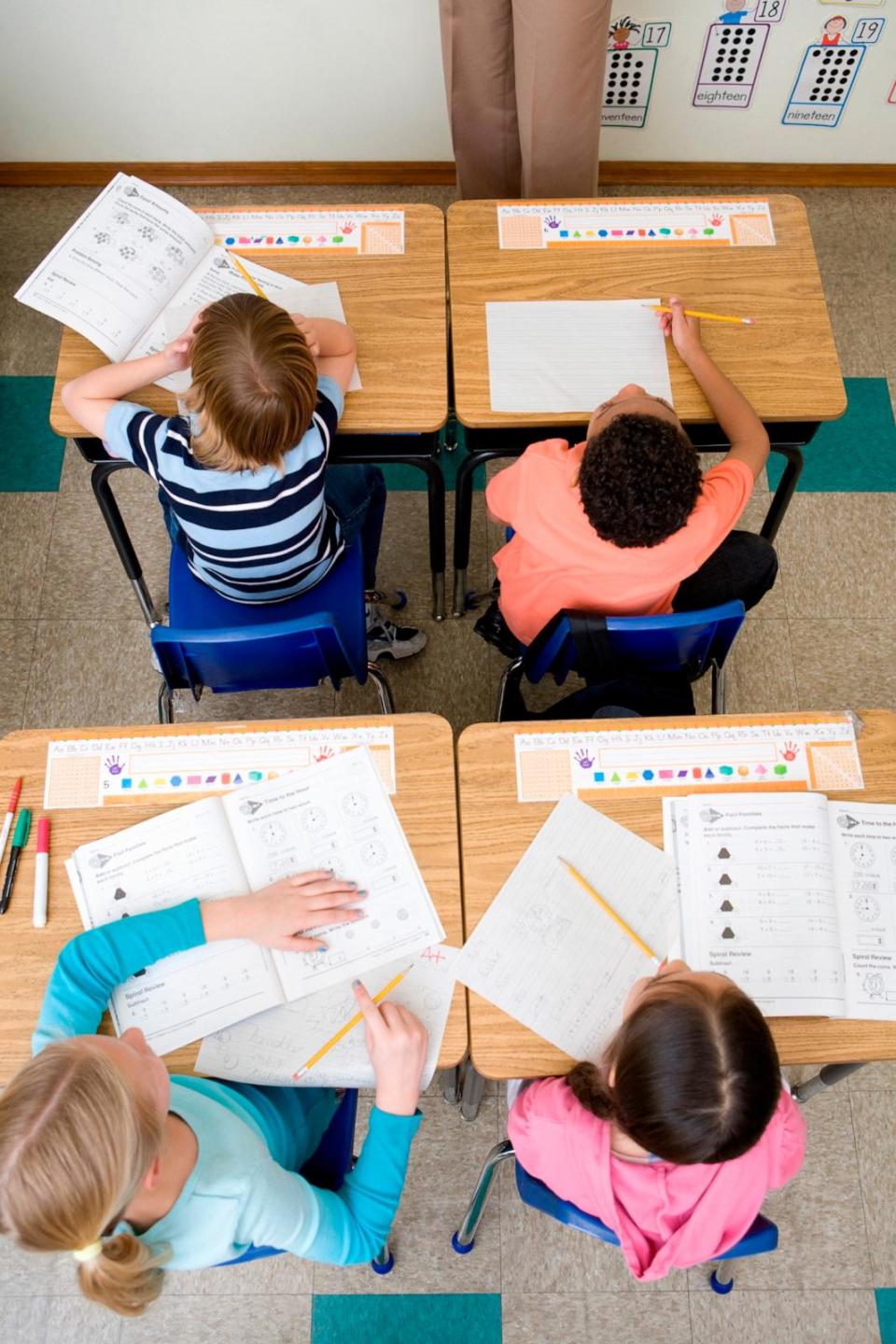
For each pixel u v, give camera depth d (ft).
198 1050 4.24
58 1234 2.94
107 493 6.55
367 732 4.80
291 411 4.72
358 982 4.26
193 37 8.46
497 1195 6.45
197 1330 6.15
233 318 4.65
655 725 4.82
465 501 6.67
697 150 9.66
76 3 8.14
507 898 4.48
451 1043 4.24
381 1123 4.10
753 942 4.42
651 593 5.32
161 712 6.19
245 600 6.16
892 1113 6.65
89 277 5.91
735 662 7.98
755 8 8.26
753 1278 6.29
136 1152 3.07
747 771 4.74
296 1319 6.19
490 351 6.01
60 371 5.86
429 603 8.18
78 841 4.59
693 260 6.31
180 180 9.84
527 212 6.41
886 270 9.50
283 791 4.66
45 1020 4.07
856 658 8.01
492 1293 6.26
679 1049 3.40
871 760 4.77
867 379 9.02
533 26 6.82
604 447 4.83
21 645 8.01
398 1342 6.17
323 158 9.70
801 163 9.80
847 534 8.41
